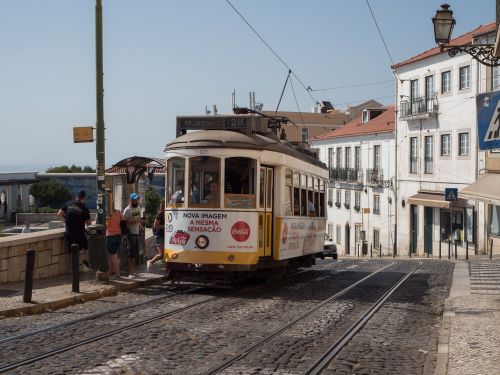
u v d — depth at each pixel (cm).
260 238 1462
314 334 984
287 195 1598
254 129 1497
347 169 5631
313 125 8581
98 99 1435
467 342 913
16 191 5250
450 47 1619
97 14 1422
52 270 1486
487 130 1116
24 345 842
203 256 1402
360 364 806
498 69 3478
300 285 1648
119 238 1504
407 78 4512
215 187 1411
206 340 905
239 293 1431
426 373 760
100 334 920
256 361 794
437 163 4131
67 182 5497
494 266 2388
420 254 4309
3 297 1175
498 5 1606
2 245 1323
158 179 4197
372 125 5391
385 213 4897
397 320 1136
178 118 1523
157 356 799
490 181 1712
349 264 2672
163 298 1305
